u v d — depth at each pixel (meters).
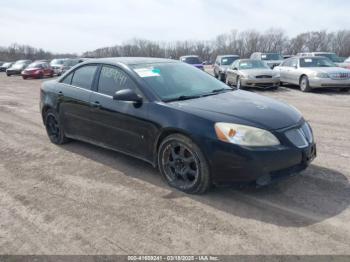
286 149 3.44
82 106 5.01
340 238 2.91
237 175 3.45
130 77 4.44
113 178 4.37
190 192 3.82
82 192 4.01
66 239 3.08
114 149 4.71
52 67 27.88
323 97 11.22
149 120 4.02
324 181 4.03
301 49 80.81
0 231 3.26
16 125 7.84
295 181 4.04
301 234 2.99
